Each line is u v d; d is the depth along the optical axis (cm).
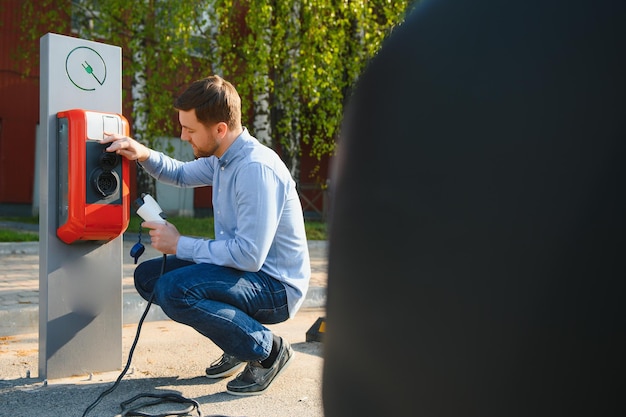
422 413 57
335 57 1091
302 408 301
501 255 53
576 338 51
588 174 50
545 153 52
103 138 321
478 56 55
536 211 52
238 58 1170
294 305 319
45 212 328
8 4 1452
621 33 50
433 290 56
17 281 607
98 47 340
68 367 338
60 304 333
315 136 1235
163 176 346
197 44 1120
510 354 53
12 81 1476
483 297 54
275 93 1231
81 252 338
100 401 304
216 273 300
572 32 51
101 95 340
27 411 289
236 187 303
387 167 59
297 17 1134
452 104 56
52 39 326
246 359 310
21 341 433
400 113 59
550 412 52
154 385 332
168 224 316
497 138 54
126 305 492
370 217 60
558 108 51
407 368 58
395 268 58
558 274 51
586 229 50
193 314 295
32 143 1513
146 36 1132
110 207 322
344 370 63
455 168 55
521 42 53
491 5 55
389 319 59
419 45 59
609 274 50
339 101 1147
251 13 1063
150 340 436
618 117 49
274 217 300
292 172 1351
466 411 55
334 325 64
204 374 354
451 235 55
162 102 1133
